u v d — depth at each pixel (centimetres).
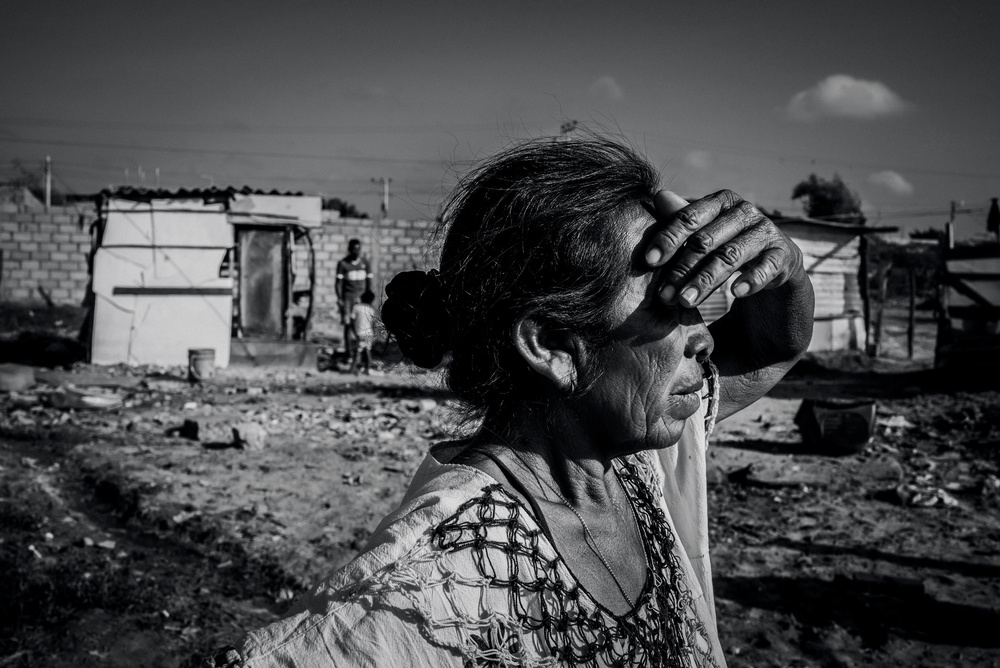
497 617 79
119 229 1447
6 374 1146
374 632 75
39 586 460
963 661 425
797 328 134
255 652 77
